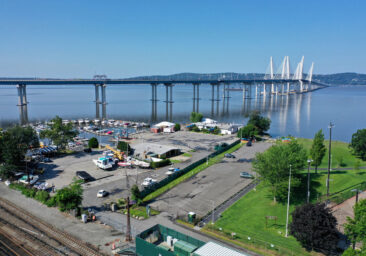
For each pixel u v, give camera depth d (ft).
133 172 263.90
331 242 134.51
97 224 167.53
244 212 185.26
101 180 243.19
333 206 182.39
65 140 324.60
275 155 197.06
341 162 277.85
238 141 385.09
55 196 189.37
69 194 180.65
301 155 205.57
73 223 168.25
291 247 144.46
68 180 241.35
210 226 165.27
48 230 159.84
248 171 263.49
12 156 236.84
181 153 332.60
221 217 178.29
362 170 258.57
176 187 227.81
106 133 476.95
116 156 307.58
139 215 179.42
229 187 226.58
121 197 208.23
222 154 323.78
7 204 195.00
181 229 162.20
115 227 163.84
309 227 135.64
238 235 156.56
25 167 257.55
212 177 248.93
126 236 150.20
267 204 195.31
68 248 142.20
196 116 547.49
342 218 167.73
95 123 601.62
